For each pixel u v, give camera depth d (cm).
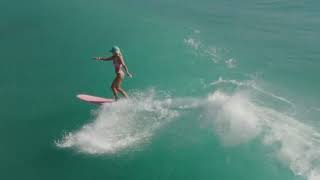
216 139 1222
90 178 1114
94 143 1242
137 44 1858
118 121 1343
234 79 1564
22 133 1316
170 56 1745
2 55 1802
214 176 1098
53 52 1831
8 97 1519
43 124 1357
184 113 1354
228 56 1764
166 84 1541
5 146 1259
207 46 1845
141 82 1562
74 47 1869
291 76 1617
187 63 1684
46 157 1201
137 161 1163
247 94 1443
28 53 1823
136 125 1318
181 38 1914
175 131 1276
